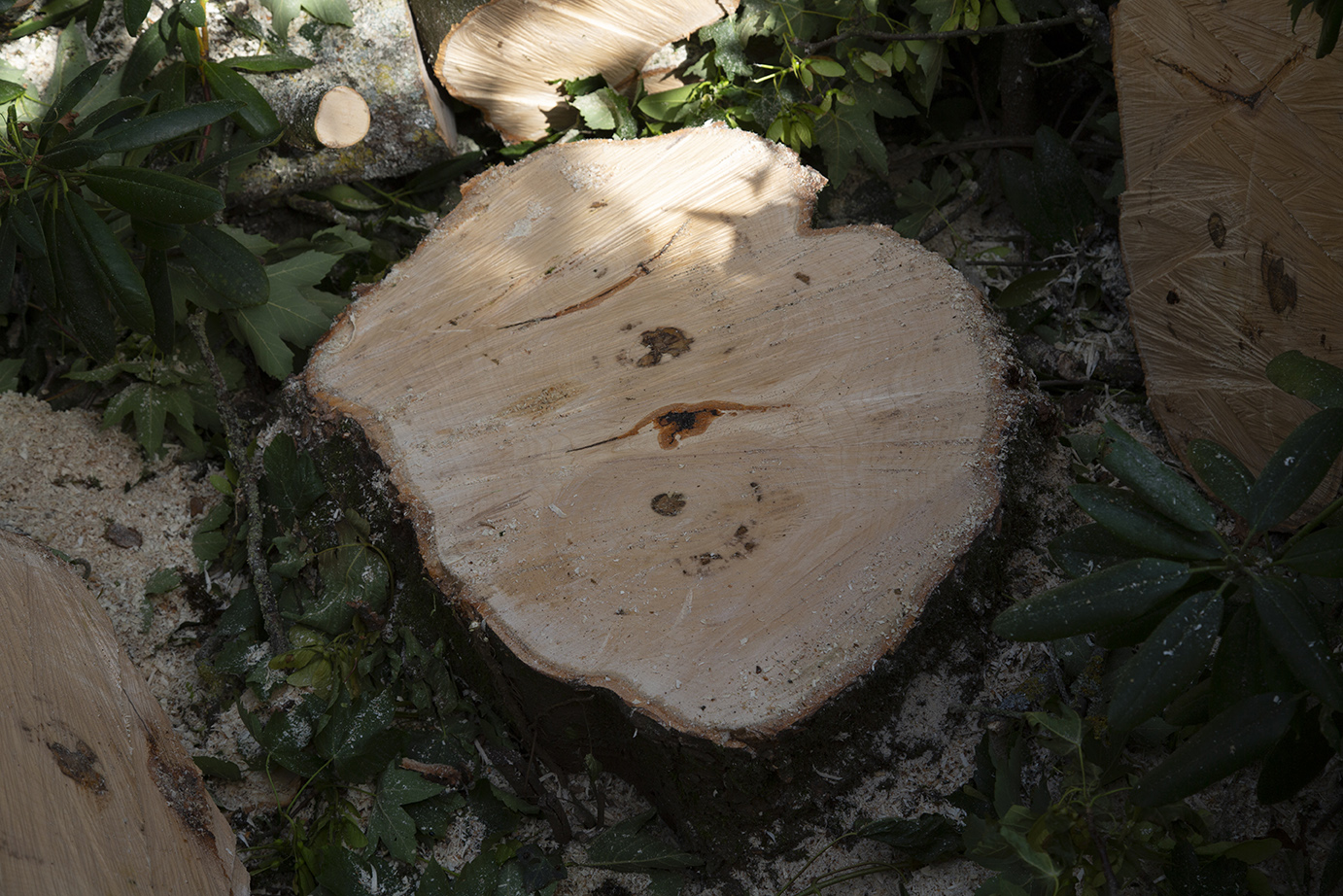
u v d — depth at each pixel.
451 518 1.38
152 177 1.56
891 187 2.19
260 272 1.71
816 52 2.07
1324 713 1.14
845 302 1.56
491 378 1.53
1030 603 1.05
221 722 1.54
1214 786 1.42
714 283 1.62
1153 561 1.05
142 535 1.72
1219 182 1.55
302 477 1.57
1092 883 1.26
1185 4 1.51
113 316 1.88
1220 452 1.13
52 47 1.87
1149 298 1.76
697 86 2.03
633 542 1.33
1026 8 1.98
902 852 1.38
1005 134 2.18
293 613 1.53
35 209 1.54
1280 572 1.34
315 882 1.42
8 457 1.74
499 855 1.40
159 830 1.18
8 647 1.15
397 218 2.11
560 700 1.30
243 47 1.88
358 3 1.86
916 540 1.29
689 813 1.35
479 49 1.95
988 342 1.47
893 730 1.41
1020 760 1.35
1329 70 1.29
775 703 1.19
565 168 1.81
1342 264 1.36
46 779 1.05
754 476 1.37
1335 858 1.25
